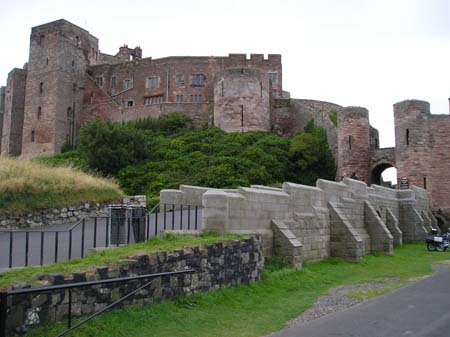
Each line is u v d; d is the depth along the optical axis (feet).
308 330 31.24
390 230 106.52
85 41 251.39
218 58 247.50
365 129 175.52
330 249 71.82
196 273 38.24
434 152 160.97
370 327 31.68
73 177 74.59
